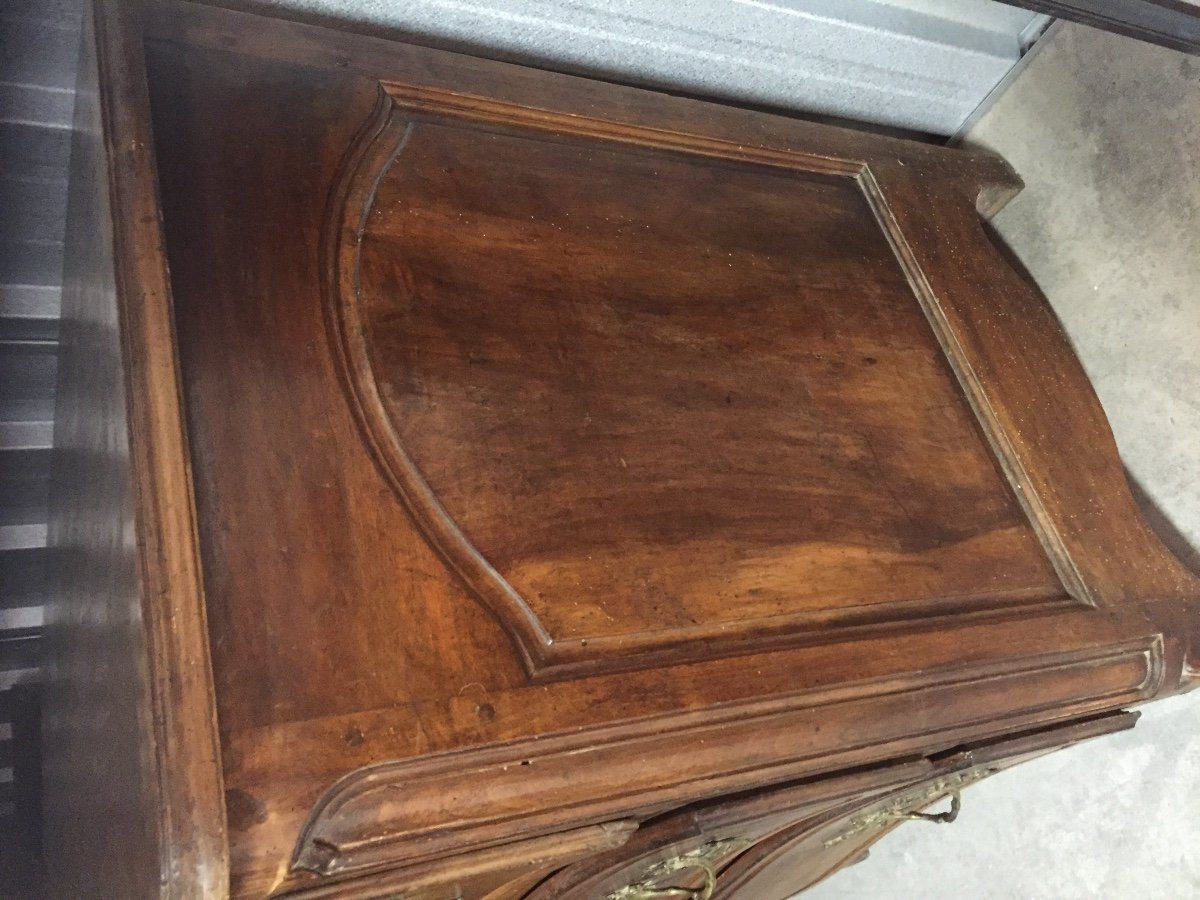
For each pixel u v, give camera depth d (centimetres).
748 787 76
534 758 60
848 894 179
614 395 79
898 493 90
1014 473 100
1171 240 114
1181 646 98
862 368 96
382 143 81
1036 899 154
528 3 95
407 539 64
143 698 52
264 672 56
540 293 81
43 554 126
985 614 87
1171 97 111
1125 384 122
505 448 72
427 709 59
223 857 49
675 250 91
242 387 64
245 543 59
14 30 82
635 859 74
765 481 83
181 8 77
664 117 98
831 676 73
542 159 90
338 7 90
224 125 74
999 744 98
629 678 66
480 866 59
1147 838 140
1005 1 87
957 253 111
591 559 71
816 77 115
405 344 72
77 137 85
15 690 134
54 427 111
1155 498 121
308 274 71
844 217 108
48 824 109
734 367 87
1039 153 125
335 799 54
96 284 71
